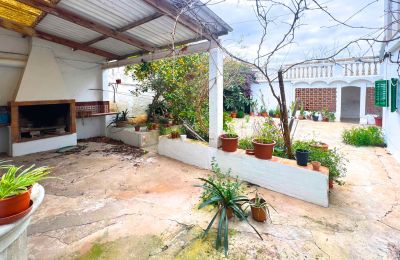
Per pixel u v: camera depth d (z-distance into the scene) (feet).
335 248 7.45
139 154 18.92
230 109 38.96
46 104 20.01
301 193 10.89
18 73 19.70
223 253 7.25
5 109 19.01
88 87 24.41
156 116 24.94
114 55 23.00
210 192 9.90
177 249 7.45
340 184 12.01
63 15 13.33
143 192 11.80
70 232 8.36
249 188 12.26
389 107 18.26
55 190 12.00
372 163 15.87
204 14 11.94
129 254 7.23
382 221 8.98
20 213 3.97
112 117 25.94
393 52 16.48
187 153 16.52
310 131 26.91
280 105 12.18
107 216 9.46
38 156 18.24
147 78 23.99
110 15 13.83
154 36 16.52
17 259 4.44
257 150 12.45
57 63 21.35
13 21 16.35
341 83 34.01
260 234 8.14
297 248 7.45
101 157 18.03
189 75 20.24
